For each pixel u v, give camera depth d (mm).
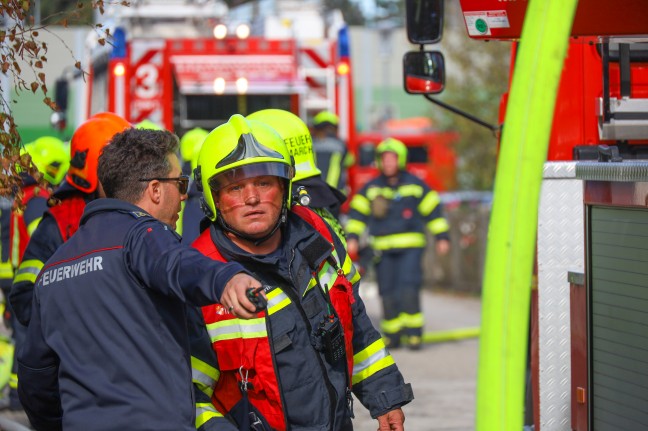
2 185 6500
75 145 8055
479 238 26438
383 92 57000
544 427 7273
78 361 5129
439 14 8844
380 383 6242
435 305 25016
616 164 6219
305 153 7547
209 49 19734
